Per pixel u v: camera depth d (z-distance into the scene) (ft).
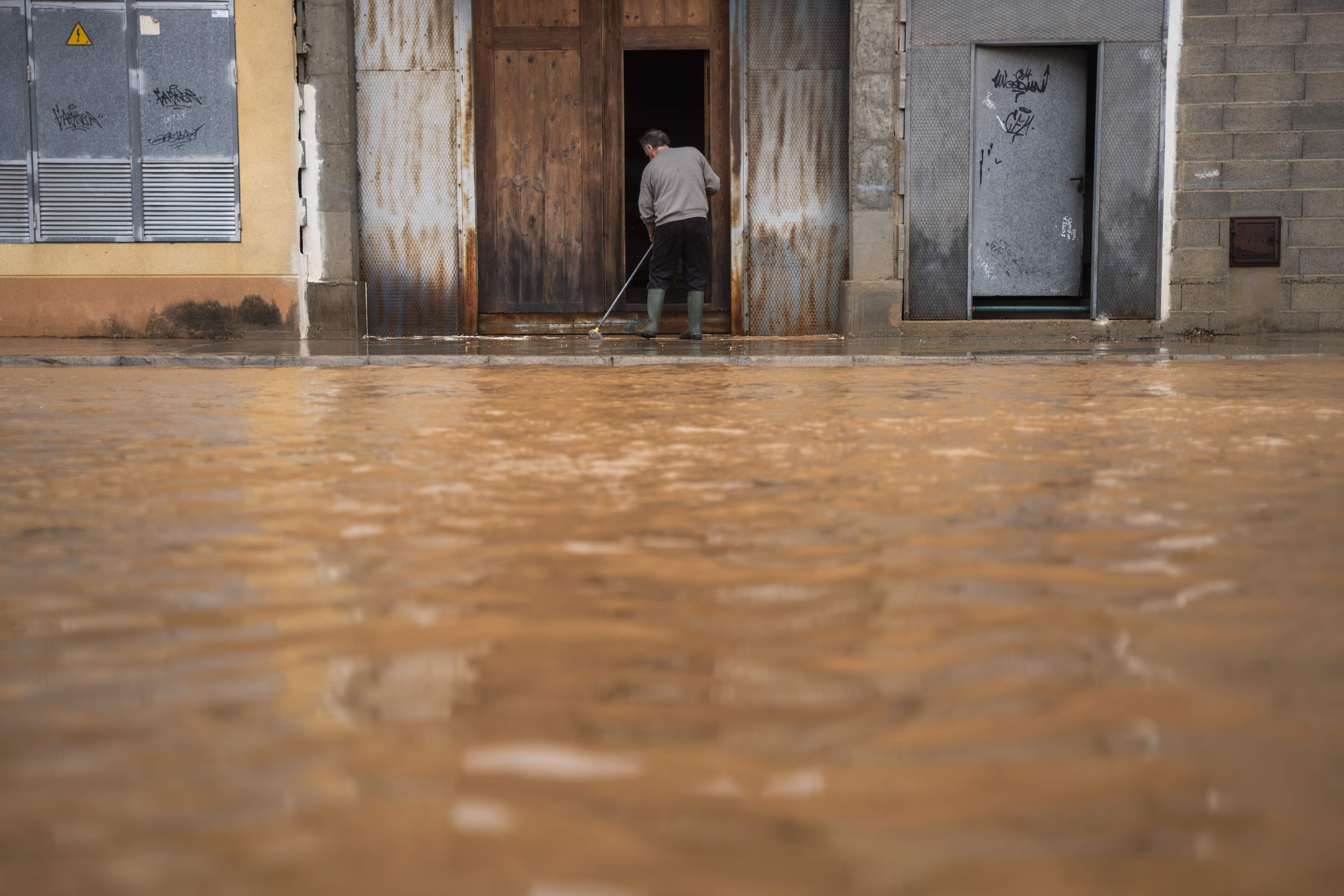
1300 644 4.45
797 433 11.98
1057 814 2.87
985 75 34.42
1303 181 34.19
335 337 34.45
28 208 34.35
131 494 8.32
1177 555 6.13
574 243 35.88
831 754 3.31
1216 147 34.22
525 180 35.73
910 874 2.55
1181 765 3.20
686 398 16.26
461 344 31.32
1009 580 5.60
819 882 2.51
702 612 5.05
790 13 34.78
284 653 4.44
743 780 3.12
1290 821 2.82
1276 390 17.02
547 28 35.24
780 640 4.59
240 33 33.91
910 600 5.23
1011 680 4.02
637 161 39.91
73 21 34.01
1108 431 11.95
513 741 3.44
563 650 4.47
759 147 35.24
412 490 8.48
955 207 34.50
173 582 5.67
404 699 3.87
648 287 36.47
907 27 33.99
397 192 35.32
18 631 4.78
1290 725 3.53
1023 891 2.47
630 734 3.50
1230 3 33.78
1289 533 6.71
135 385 18.92
